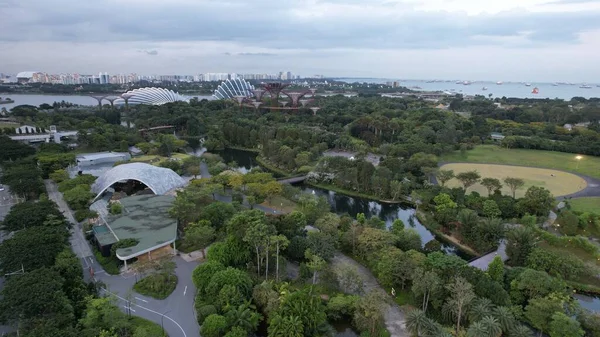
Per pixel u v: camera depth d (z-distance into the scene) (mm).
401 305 82562
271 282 82500
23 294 67812
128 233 106375
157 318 76750
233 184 150625
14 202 142625
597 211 137625
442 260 83125
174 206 120500
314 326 70938
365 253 99125
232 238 95062
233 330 68062
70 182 150125
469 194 153125
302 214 113000
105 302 72312
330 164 180375
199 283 82750
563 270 91312
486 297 76375
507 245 100688
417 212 143125
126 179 147125
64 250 90312
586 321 71062
